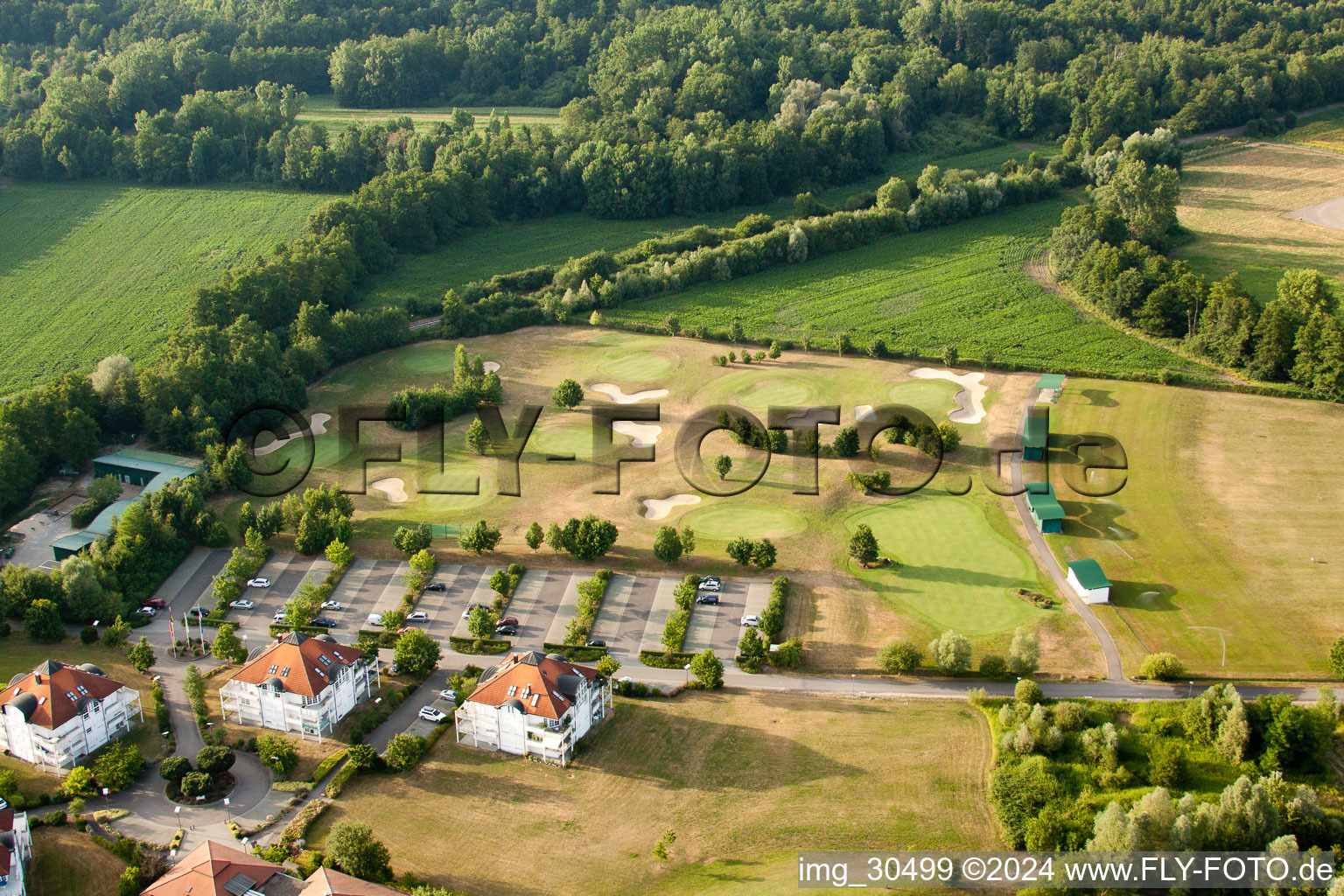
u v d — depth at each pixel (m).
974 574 181.25
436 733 148.38
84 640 166.38
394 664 162.25
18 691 144.00
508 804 135.88
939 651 156.88
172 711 153.25
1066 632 166.38
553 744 142.00
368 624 171.50
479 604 176.25
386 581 182.00
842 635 167.88
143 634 170.25
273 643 164.50
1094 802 130.38
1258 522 191.25
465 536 186.12
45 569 184.25
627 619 172.25
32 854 127.62
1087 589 171.88
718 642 166.62
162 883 115.50
